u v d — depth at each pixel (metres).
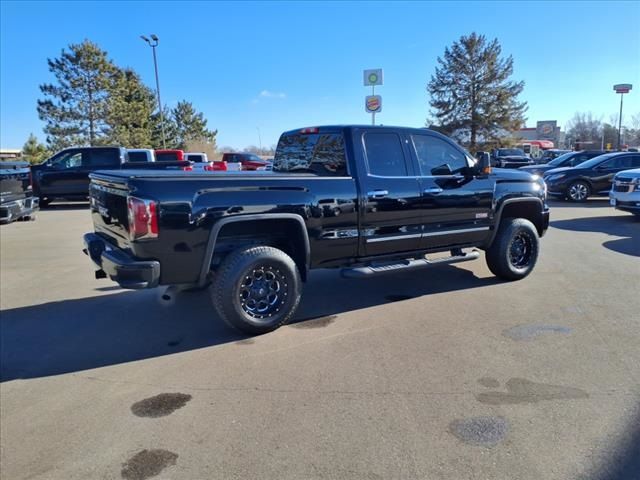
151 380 3.81
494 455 2.74
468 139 45.78
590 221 11.90
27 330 4.98
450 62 45.09
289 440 2.94
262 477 2.61
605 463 2.65
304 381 3.71
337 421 3.13
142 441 2.98
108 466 2.75
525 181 6.50
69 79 40.09
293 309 4.82
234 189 4.39
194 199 4.20
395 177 5.37
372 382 3.66
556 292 5.91
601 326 4.73
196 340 4.64
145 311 5.57
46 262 8.23
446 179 5.74
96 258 4.90
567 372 3.76
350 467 2.67
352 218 5.07
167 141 58.34
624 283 6.26
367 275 5.16
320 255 5.00
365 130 5.27
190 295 6.20
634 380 3.61
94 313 5.51
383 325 4.91
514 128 44.94
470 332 4.65
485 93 44.59
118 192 4.35
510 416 3.14
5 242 10.23
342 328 4.86
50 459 2.83
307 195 4.77
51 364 4.16
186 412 3.30
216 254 4.62
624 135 60.22
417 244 5.66
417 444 2.87
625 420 3.06
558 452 2.76
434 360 4.03
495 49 44.44
